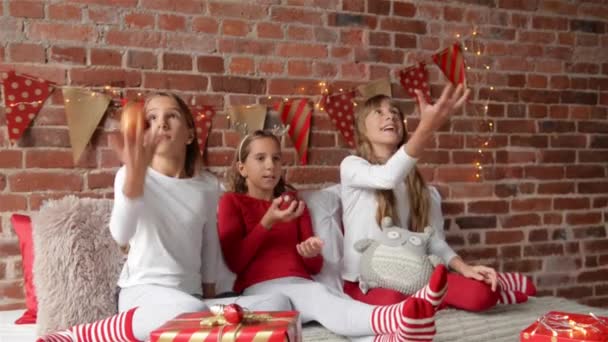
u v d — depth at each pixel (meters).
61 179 2.15
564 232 2.86
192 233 1.81
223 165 2.34
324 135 2.48
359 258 2.08
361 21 2.53
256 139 2.08
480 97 2.72
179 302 1.54
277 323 1.25
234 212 2.02
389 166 1.95
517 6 2.78
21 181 2.11
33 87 2.10
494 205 2.73
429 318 1.36
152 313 1.53
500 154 2.75
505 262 2.75
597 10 2.94
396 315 1.49
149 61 2.25
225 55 2.35
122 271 1.79
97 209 1.88
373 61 2.55
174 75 2.28
